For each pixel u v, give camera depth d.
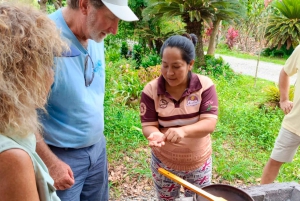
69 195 1.40
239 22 8.48
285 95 2.21
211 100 1.46
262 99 5.53
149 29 8.61
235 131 4.01
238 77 7.97
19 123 0.64
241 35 14.98
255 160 3.35
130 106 4.81
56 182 1.22
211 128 1.43
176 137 1.32
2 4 0.65
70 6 1.26
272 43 11.45
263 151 3.59
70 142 1.34
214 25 9.62
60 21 1.27
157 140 1.33
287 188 1.53
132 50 8.21
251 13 12.71
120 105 4.55
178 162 1.56
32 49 0.62
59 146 1.33
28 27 0.63
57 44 0.70
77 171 1.42
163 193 1.72
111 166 2.99
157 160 1.64
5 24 0.60
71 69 1.23
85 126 1.36
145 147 3.40
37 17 0.67
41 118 1.23
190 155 1.54
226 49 14.91
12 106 0.61
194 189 1.14
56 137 1.31
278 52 13.02
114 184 2.74
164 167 1.61
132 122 3.81
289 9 10.57
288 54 12.85
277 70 10.02
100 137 1.51
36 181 0.69
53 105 1.25
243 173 2.93
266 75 9.08
